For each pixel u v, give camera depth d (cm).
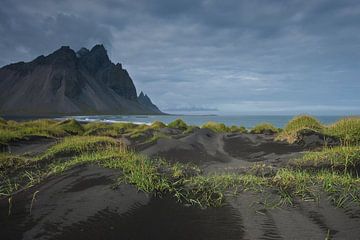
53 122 4094
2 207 805
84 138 2275
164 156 1727
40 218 735
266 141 2278
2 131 2528
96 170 1069
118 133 3634
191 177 1118
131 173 1037
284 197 903
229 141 2402
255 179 1076
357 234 676
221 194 930
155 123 4509
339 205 821
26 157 1820
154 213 798
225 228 724
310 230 707
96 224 719
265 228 723
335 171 1242
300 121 2586
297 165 1407
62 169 1123
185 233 700
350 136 2047
